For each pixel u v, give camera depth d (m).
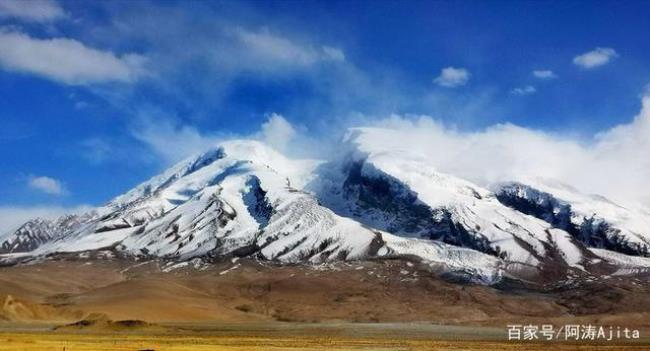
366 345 165.00
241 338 190.00
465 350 154.75
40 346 133.62
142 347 138.50
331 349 146.88
